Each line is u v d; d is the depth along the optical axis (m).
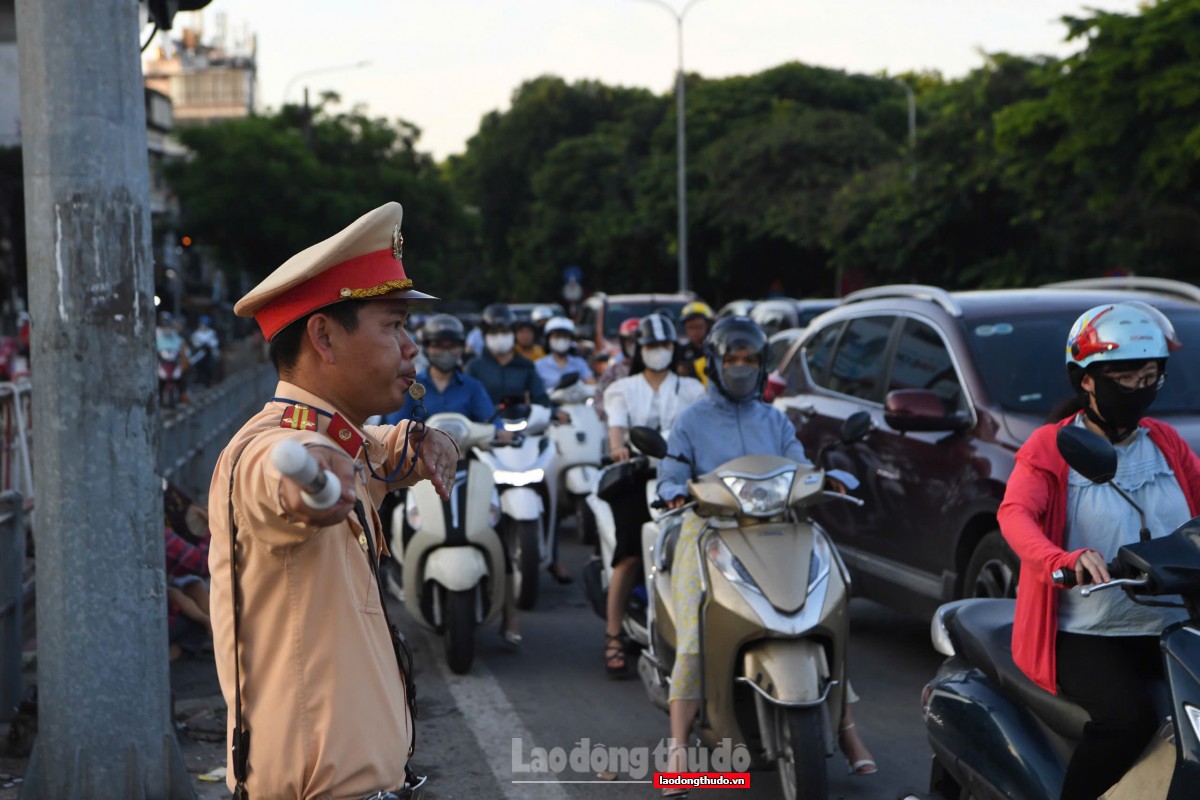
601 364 17.61
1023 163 26.25
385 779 2.07
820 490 4.69
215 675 6.39
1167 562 2.87
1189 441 5.34
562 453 10.48
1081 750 3.25
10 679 5.66
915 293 7.32
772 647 4.39
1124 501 3.42
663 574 5.15
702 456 5.15
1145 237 24.27
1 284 32.81
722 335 5.13
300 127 43.62
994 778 3.52
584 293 63.62
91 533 4.22
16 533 5.73
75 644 4.23
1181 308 6.84
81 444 4.21
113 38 4.23
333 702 2.03
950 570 6.14
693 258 51.38
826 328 8.12
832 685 4.50
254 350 42.38
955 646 3.85
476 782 5.07
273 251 40.50
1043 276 29.16
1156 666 3.34
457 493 6.75
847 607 4.59
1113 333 3.31
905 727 5.67
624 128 63.19
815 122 46.66
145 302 4.28
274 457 1.72
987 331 6.60
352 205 40.62
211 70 104.44
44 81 4.19
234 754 2.05
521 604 8.15
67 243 4.19
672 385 7.16
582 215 61.81
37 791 4.27
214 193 39.00
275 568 2.00
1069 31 23.56
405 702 2.21
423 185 43.81
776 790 4.95
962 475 6.04
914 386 6.79
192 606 6.63
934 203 31.67
